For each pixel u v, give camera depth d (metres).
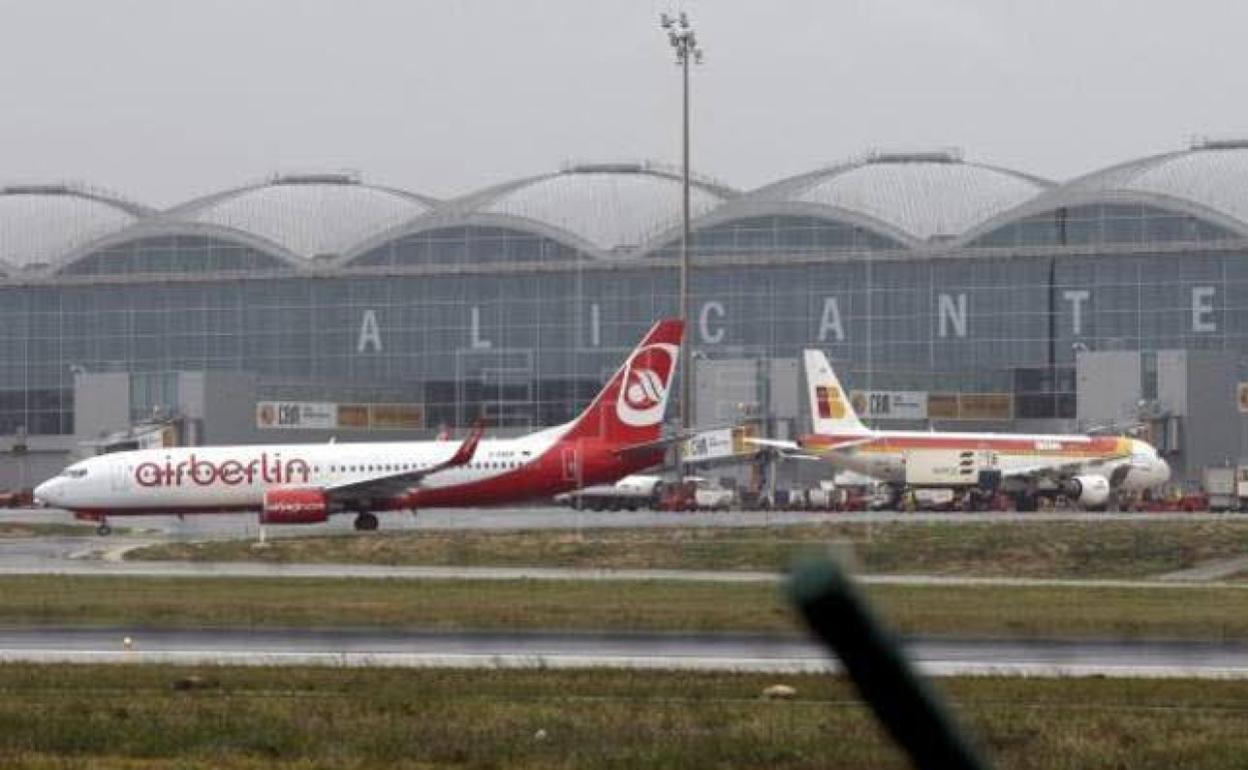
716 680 138.62
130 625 188.00
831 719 117.31
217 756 104.19
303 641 172.62
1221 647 169.12
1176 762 102.06
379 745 107.38
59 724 114.50
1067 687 135.00
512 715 118.69
